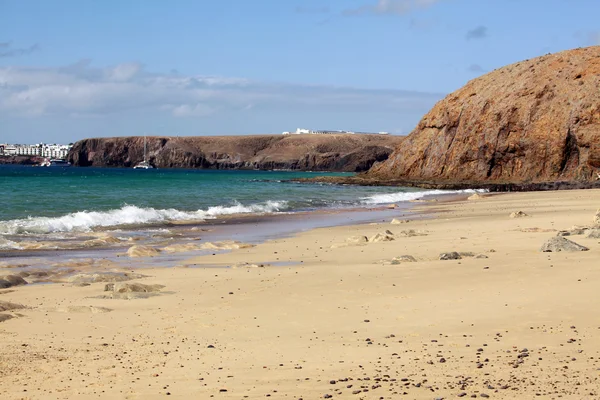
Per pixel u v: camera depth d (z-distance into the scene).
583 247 19.72
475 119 98.25
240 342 11.71
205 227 35.25
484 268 17.73
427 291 15.38
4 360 10.43
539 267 17.23
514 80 98.62
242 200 57.53
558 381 8.57
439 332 11.77
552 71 96.38
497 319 12.38
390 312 13.59
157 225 36.22
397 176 106.69
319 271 19.20
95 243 27.58
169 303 15.36
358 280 17.31
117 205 47.47
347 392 8.48
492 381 8.72
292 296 15.70
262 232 32.81
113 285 17.16
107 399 8.49
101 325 13.18
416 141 108.31
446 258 20.05
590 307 12.73
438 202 56.75
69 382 9.30
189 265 21.75
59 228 33.12
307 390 8.66
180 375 9.62
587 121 87.00
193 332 12.59
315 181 106.56
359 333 12.03
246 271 19.88
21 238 29.33
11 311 14.27
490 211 42.72
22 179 99.69
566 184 77.69
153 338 12.12
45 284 18.27
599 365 9.25
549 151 89.62
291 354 10.75
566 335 10.98
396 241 26.11
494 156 95.31
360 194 70.50
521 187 79.19
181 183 94.50
